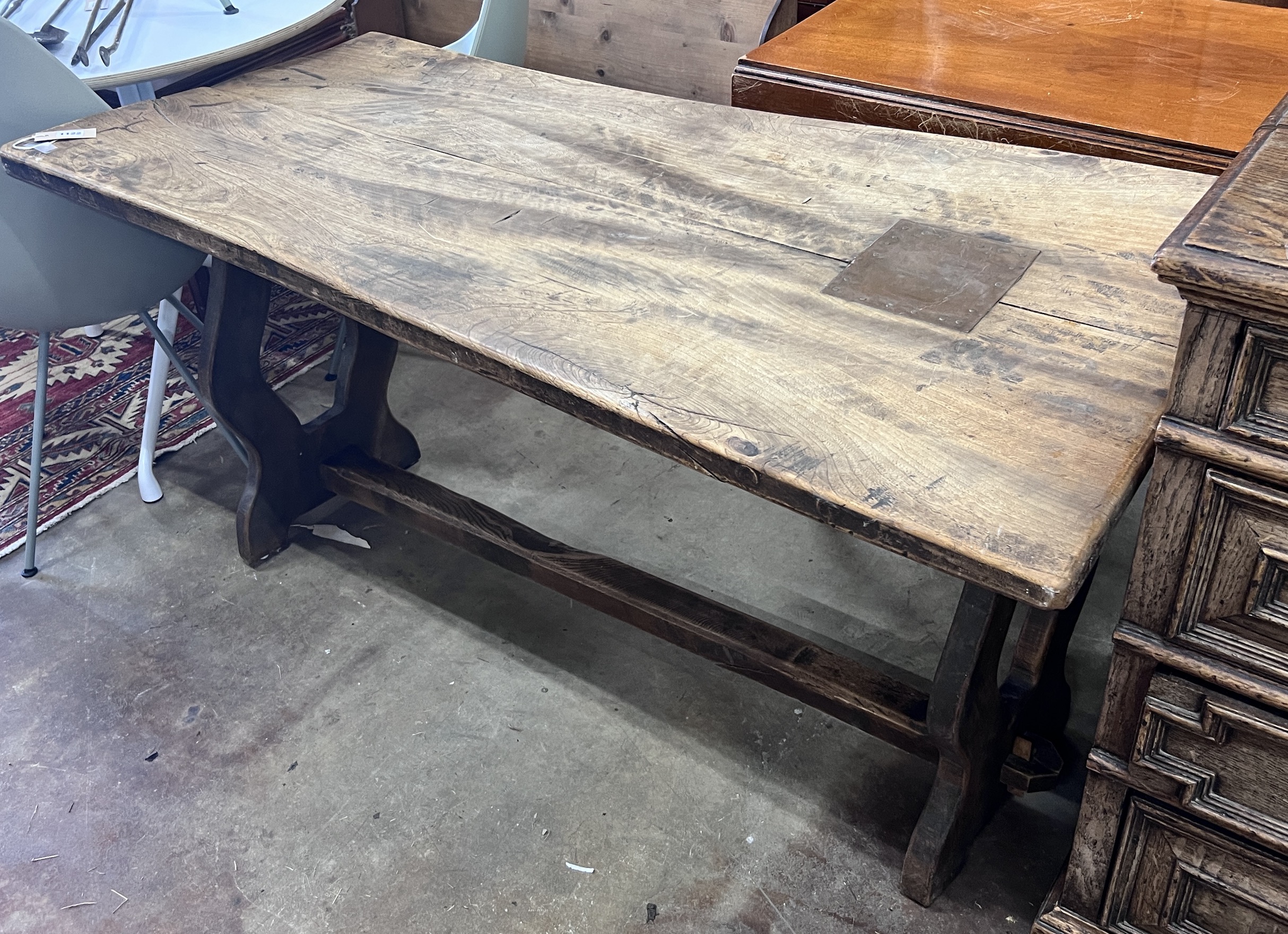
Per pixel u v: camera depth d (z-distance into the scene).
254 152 1.67
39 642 1.98
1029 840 1.56
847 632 1.90
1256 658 0.99
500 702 1.81
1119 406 1.04
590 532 2.14
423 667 1.88
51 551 2.18
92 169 1.63
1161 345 1.12
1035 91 1.66
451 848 1.59
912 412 1.05
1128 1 1.96
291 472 2.10
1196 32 1.81
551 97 1.80
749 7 3.17
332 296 1.35
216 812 1.67
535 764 1.71
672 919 1.49
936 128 1.68
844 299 1.24
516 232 1.42
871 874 1.52
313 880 1.56
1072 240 1.30
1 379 2.70
